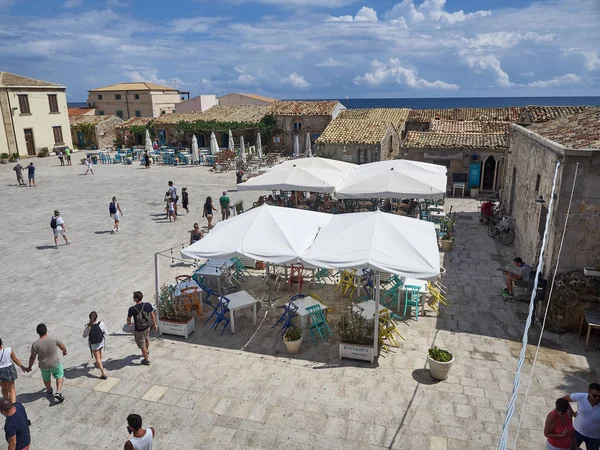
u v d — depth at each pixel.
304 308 10.20
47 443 7.16
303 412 7.75
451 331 10.34
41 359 7.94
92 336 8.62
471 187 25.20
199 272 12.31
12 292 12.91
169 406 7.98
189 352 9.70
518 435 7.12
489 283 13.01
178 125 43.25
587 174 9.58
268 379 8.69
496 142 24.80
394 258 8.74
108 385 8.60
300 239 10.12
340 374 8.80
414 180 15.42
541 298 10.22
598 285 9.67
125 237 18.09
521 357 6.25
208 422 7.55
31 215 21.61
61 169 35.53
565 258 10.09
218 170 33.69
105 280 13.72
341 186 16.20
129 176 32.31
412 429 7.30
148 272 14.31
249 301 10.62
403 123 36.75
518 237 15.41
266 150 41.91
